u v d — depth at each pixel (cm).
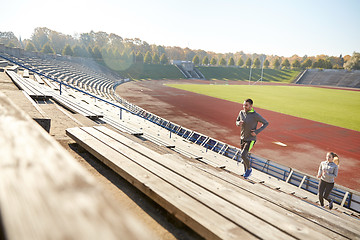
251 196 309
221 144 1534
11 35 15375
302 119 3362
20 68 3089
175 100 4628
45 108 886
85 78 5862
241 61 16300
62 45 14775
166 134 1545
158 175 310
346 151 2136
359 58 13038
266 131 2662
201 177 330
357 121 3356
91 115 1016
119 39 15700
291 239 201
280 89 8131
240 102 4662
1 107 97
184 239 244
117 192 334
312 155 2011
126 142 457
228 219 221
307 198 959
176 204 241
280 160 1875
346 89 9731
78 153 479
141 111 2442
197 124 2848
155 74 11512
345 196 996
